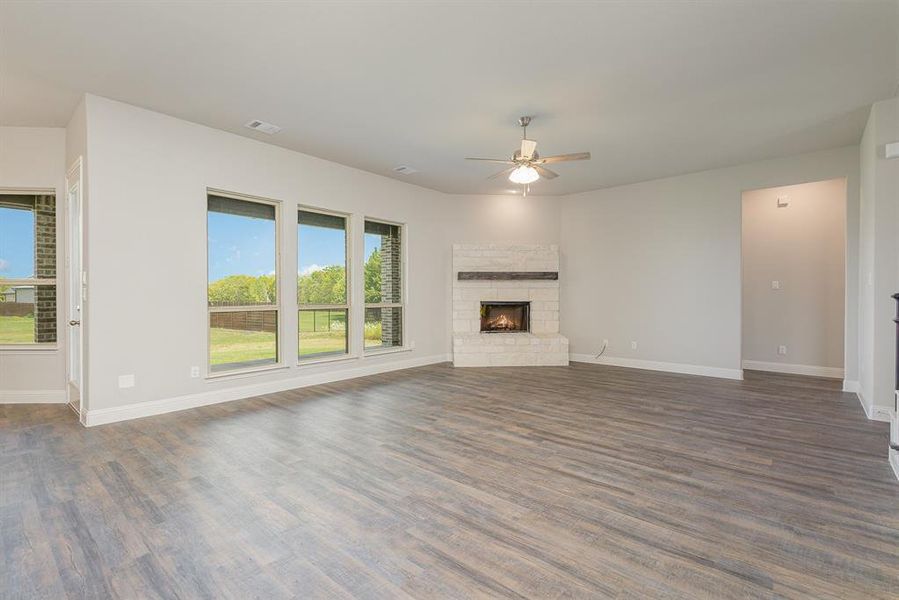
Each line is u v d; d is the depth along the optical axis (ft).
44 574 6.02
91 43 9.97
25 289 15.29
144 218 13.51
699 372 20.47
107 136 12.81
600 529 7.17
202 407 14.58
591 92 12.30
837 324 19.79
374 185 20.62
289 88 12.16
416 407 14.62
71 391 14.99
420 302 22.99
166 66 10.98
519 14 8.87
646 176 21.04
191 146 14.52
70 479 8.98
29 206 15.26
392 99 12.79
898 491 8.50
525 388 17.53
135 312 13.33
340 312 19.67
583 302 24.34
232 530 7.11
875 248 13.14
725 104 13.06
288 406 14.74
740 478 9.10
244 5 8.61
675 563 6.27
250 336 16.53
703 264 20.33
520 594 5.63
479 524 7.32
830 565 6.21
